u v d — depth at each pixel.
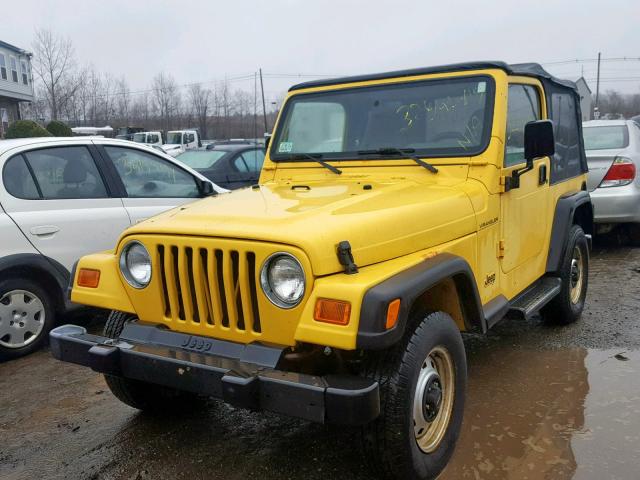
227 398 2.55
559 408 3.70
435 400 2.96
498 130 3.70
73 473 3.18
